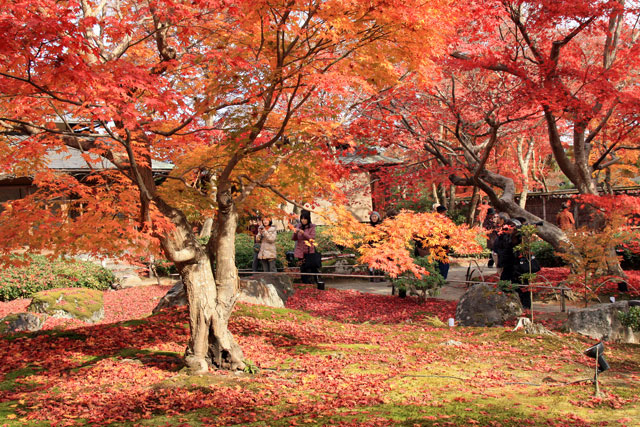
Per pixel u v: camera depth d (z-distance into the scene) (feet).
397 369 22.89
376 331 32.50
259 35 20.49
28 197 21.04
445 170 50.57
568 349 26.66
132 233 19.84
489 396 18.49
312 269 51.60
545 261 57.16
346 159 55.36
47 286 50.83
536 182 104.68
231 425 15.69
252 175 25.54
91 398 18.34
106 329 28.84
